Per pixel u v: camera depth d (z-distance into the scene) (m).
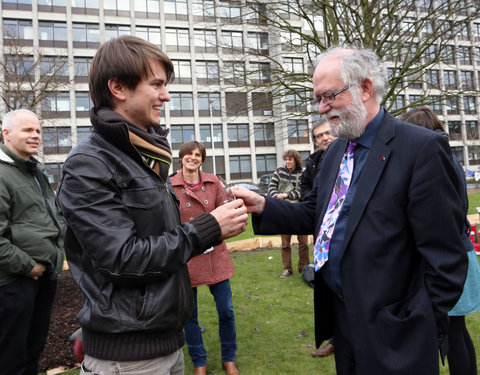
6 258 2.17
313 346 3.11
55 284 2.61
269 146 34.16
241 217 1.33
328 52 1.50
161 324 1.19
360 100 1.41
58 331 3.38
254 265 6.20
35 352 2.50
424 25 7.29
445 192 1.27
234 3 8.43
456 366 1.97
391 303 1.31
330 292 1.65
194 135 32.53
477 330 3.19
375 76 1.46
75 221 1.14
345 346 1.59
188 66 32.47
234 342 2.72
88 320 1.20
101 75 1.27
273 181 5.19
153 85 1.30
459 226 1.29
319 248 1.58
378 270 1.32
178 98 32.19
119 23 30.67
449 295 1.25
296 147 33.78
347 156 1.57
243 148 33.66
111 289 1.19
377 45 7.01
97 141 1.26
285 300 4.28
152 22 31.55
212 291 2.72
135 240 1.14
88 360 1.27
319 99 1.50
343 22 7.30
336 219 1.50
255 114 33.50
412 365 1.22
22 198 2.39
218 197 2.88
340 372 1.62
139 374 1.21
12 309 2.23
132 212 1.21
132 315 1.17
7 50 6.77
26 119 2.46
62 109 27.53
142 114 1.31
